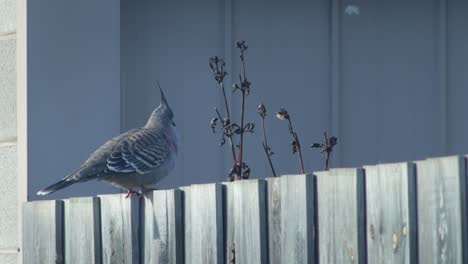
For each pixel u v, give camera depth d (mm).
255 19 13914
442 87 14047
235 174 10477
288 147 13812
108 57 12742
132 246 8961
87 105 12633
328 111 13977
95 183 12531
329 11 14039
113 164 10047
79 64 12617
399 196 6555
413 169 6488
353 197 6891
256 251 7727
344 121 13977
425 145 14047
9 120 12648
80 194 12445
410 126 14062
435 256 6309
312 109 13938
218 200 8102
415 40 14086
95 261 9375
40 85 12414
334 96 13961
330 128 13938
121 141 10281
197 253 8336
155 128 10727
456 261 6148
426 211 6387
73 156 12547
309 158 13867
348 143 13961
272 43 13930
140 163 10203
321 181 7180
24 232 10453
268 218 7680
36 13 12430
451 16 14078
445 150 14023
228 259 8062
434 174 6320
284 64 13938
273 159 13766
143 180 10328
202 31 13789
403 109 14062
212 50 13812
